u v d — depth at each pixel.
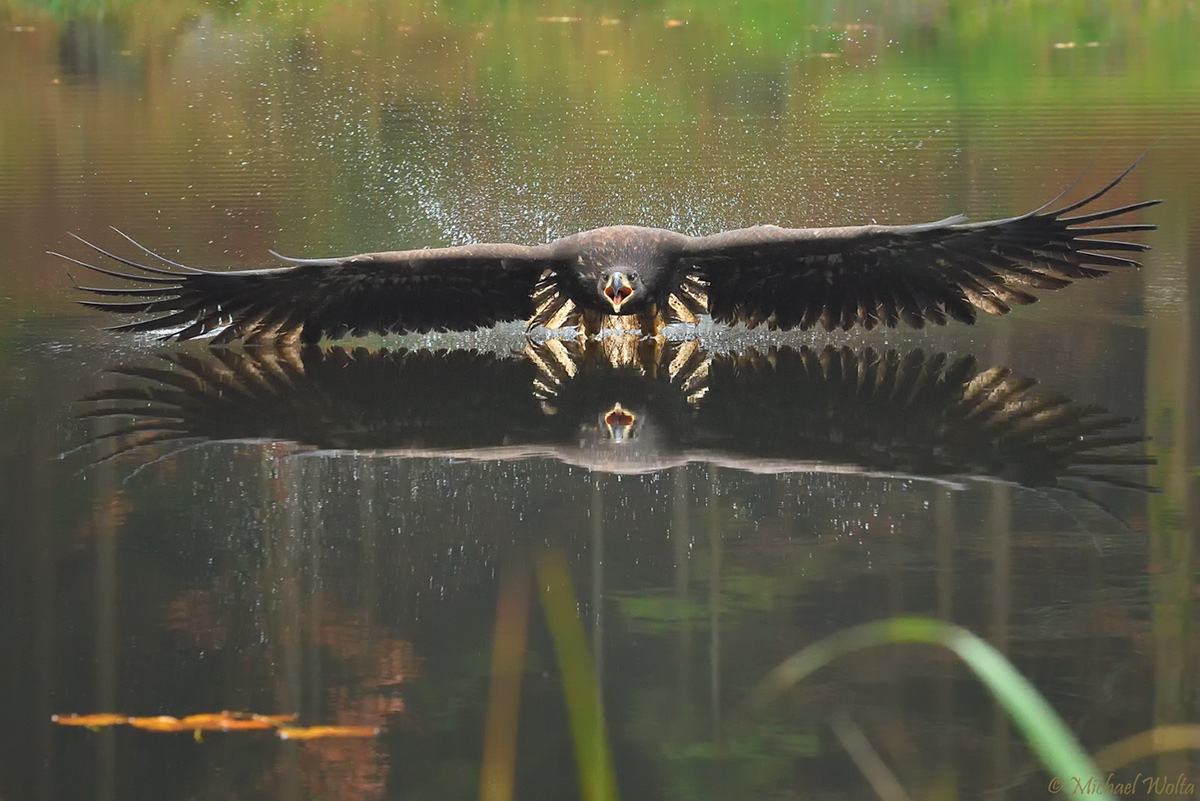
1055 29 33.75
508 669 6.94
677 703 6.58
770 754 6.13
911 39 33.12
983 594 7.62
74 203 19.64
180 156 22.78
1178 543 8.27
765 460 10.05
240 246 17.19
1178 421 10.62
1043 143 22.72
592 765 3.95
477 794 5.86
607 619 7.44
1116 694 6.46
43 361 12.98
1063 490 9.23
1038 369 12.24
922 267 12.81
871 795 5.78
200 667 7.03
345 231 17.86
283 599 7.84
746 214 18.44
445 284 13.26
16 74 29.92
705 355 13.21
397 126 24.88
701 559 8.23
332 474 9.87
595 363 12.98
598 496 9.33
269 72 30.17
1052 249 12.22
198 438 10.66
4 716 6.55
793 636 7.17
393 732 6.38
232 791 5.88
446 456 10.25
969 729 6.31
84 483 9.66
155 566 8.25
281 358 13.20
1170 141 22.41
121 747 6.27
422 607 7.72
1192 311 14.11
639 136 23.88
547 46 32.81
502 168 21.44
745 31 34.16
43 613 7.66
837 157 21.94
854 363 12.72
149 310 12.86
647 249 13.10
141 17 35.53
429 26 34.94
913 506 9.02
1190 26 33.62
